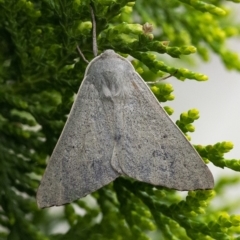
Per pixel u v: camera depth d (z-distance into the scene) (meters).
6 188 0.23
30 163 0.24
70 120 0.22
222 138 0.46
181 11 0.25
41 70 0.23
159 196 0.22
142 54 0.22
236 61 0.24
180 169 0.22
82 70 0.23
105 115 0.22
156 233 0.27
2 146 0.24
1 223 0.24
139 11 0.25
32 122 0.24
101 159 0.22
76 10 0.22
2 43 0.23
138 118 0.22
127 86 0.22
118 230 0.24
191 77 0.22
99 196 0.24
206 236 0.22
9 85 0.23
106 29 0.23
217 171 0.41
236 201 0.26
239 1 0.22
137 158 0.22
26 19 0.23
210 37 0.25
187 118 0.22
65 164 0.22
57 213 0.26
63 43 0.22
